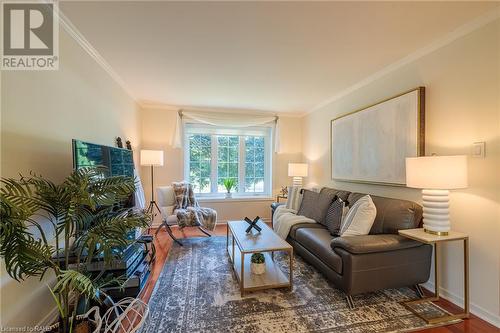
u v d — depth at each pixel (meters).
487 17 1.68
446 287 2.00
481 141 1.74
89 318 1.43
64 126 1.85
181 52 2.28
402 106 2.38
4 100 1.32
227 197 4.64
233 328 1.60
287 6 1.60
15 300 1.37
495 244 1.67
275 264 2.51
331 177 3.75
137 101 3.91
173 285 2.17
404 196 2.42
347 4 1.58
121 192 1.44
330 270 2.03
